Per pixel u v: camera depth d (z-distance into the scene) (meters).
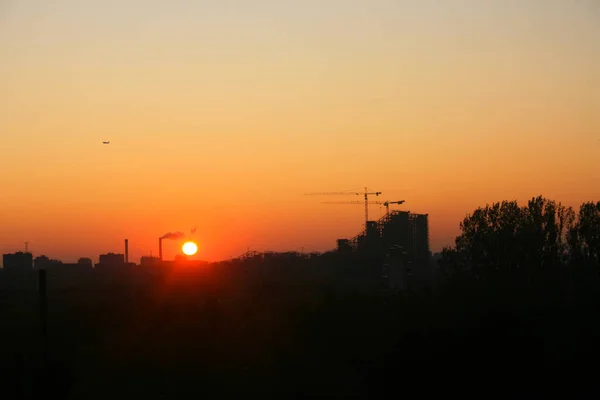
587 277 70.94
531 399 40.09
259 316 80.88
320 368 50.94
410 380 42.12
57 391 43.25
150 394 44.16
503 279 75.75
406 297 64.12
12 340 61.47
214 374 50.84
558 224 79.00
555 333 46.28
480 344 42.06
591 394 39.97
